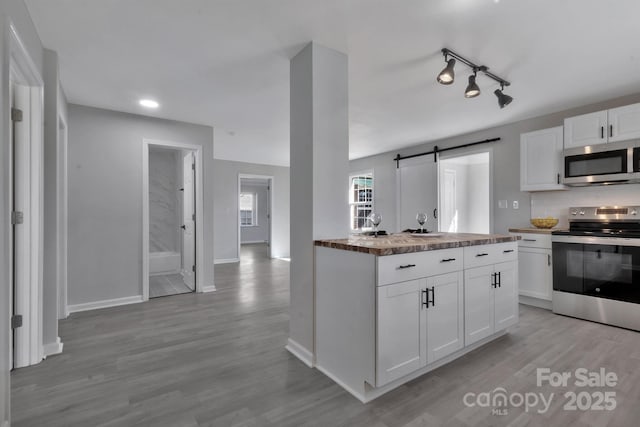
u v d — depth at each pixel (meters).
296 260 2.34
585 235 3.08
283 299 3.86
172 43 2.23
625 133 2.95
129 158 3.74
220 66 2.58
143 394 1.82
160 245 5.91
